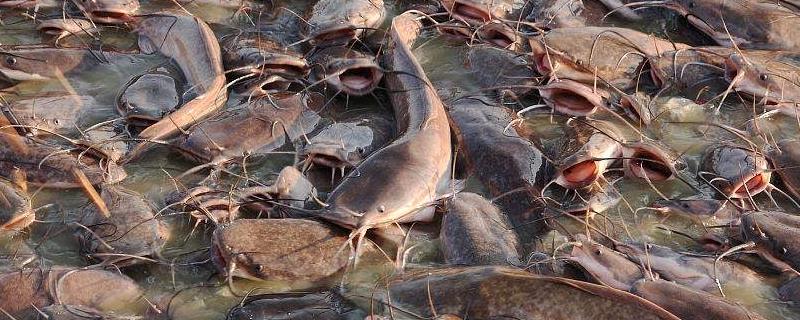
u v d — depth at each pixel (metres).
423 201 4.32
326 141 4.59
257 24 6.00
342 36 5.59
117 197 4.25
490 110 5.02
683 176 4.87
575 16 6.06
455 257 4.10
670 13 6.40
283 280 3.93
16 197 4.20
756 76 5.40
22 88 5.25
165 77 5.18
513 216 4.41
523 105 5.35
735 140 5.17
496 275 3.66
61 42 5.67
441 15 6.04
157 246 4.06
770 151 4.90
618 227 4.48
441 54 5.84
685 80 5.59
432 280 3.76
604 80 5.34
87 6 5.75
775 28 5.97
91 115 5.03
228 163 4.66
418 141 4.52
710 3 6.14
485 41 5.80
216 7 6.19
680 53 5.66
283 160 4.78
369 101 5.26
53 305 3.62
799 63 5.84
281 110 4.89
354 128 4.77
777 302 4.02
